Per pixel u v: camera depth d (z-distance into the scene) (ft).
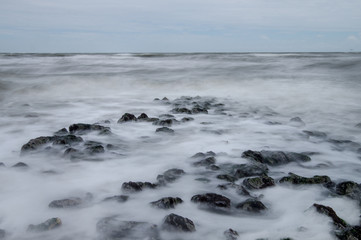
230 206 13.17
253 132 25.96
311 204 13.41
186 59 138.00
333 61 94.27
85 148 20.36
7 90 52.26
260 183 15.07
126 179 16.28
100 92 53.36
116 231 11.17
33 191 14.71
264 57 142.31
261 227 11.73
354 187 14.39
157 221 12.09
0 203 13.48
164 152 20.75
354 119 31.07
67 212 12.73
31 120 31.19
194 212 12.82
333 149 21.59
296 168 18.08
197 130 26.43
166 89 56.44
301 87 51.78
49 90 53.31
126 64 106.32
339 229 11.08
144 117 30.22
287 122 30.12
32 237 10.94
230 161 18.78
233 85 57.41
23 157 19.54
